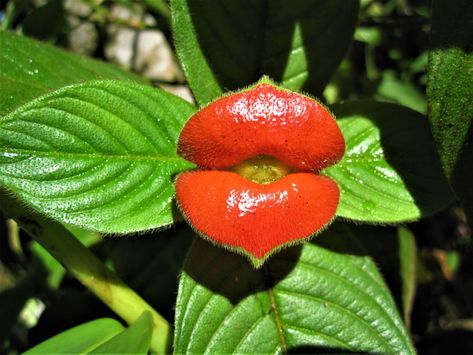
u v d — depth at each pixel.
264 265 0.27
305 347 0.27
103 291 0.28
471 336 0.43
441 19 0.23
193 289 0.26
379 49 0.51
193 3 0.27
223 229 0.20
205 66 0.28
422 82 0.50
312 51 0.28
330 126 0.21
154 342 0.28
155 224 0.24
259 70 0.28
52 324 0.35
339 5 0.28
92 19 0.46
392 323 0.27
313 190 0.21
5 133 0.23
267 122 0.21
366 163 0.27
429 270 0.48
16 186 0.23
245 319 0.27
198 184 0.21
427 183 0.26
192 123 0.21
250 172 0.23
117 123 0.25
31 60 0.29
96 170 0.24
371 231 0.35
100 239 0.37
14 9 0.41
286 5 0.28
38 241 0.27
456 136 0.23
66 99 0.24
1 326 0.39
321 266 0.28
